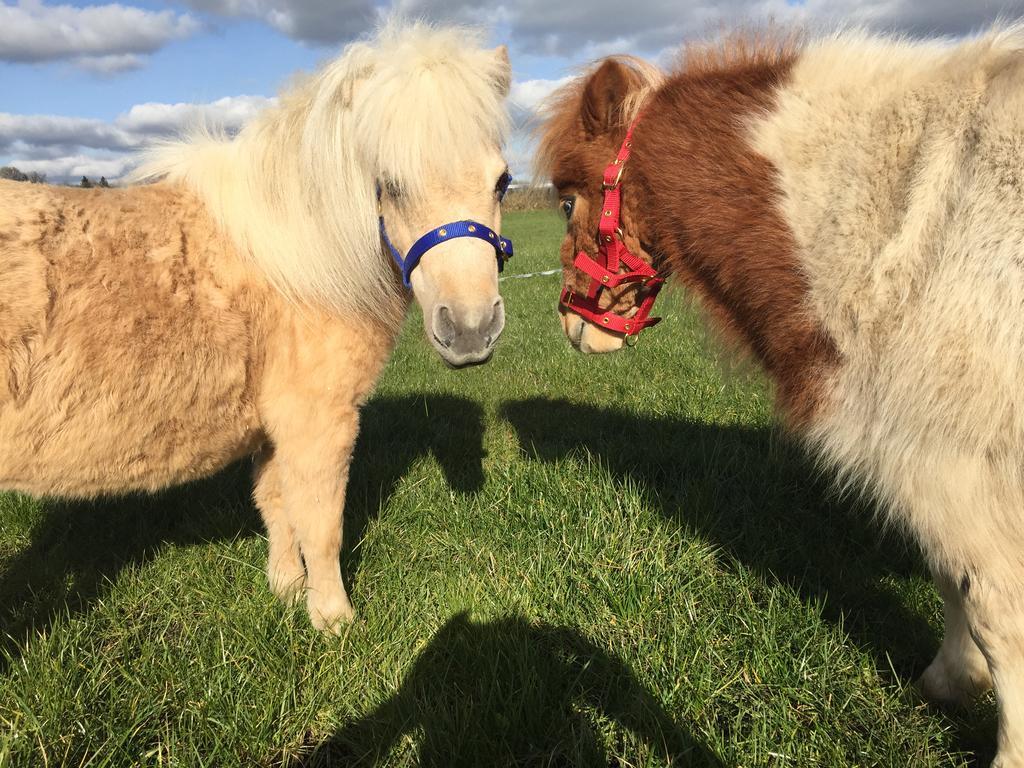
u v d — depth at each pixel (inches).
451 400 195.6
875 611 93.6
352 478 138.9
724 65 82.1
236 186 86.6
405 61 78.4
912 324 59.6
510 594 95.8
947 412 58.1
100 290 72.1
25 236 68.8
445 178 77.0
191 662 85.2
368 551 111.7
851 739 73.1
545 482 130.0
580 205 90.5
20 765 69.8
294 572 103.2
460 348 75.2
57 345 69.0
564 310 101.7
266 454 99.3
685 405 175.3
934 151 60.1
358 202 85.0
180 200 84.9
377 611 94.7
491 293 77.0
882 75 68.7
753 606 92.8
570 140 89.1
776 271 69.6
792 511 119.6
